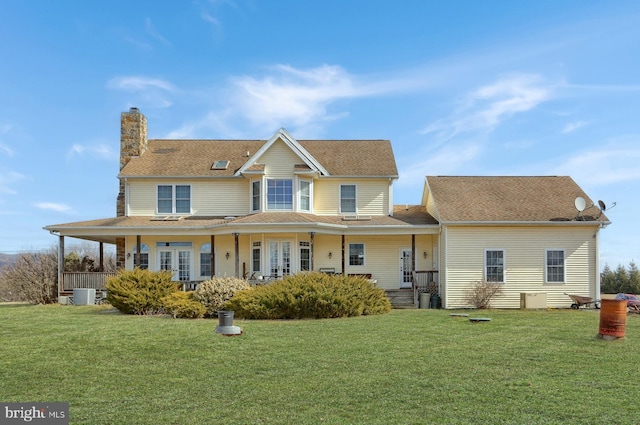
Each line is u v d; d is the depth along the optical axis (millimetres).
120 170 28906
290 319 18672
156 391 9406
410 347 13070
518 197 26906
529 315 20656
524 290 24734
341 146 30938
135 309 20578
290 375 10391
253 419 7867
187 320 18047
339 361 11523
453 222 24531
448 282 24672
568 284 24750
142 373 10672
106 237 28312
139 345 13180
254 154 27266
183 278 27172
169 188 27812
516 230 24938
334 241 27281
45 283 30344
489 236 24891
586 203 26047
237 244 24219
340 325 16812
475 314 21188
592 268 24797
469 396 8898
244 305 18812
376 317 19406
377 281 27078
